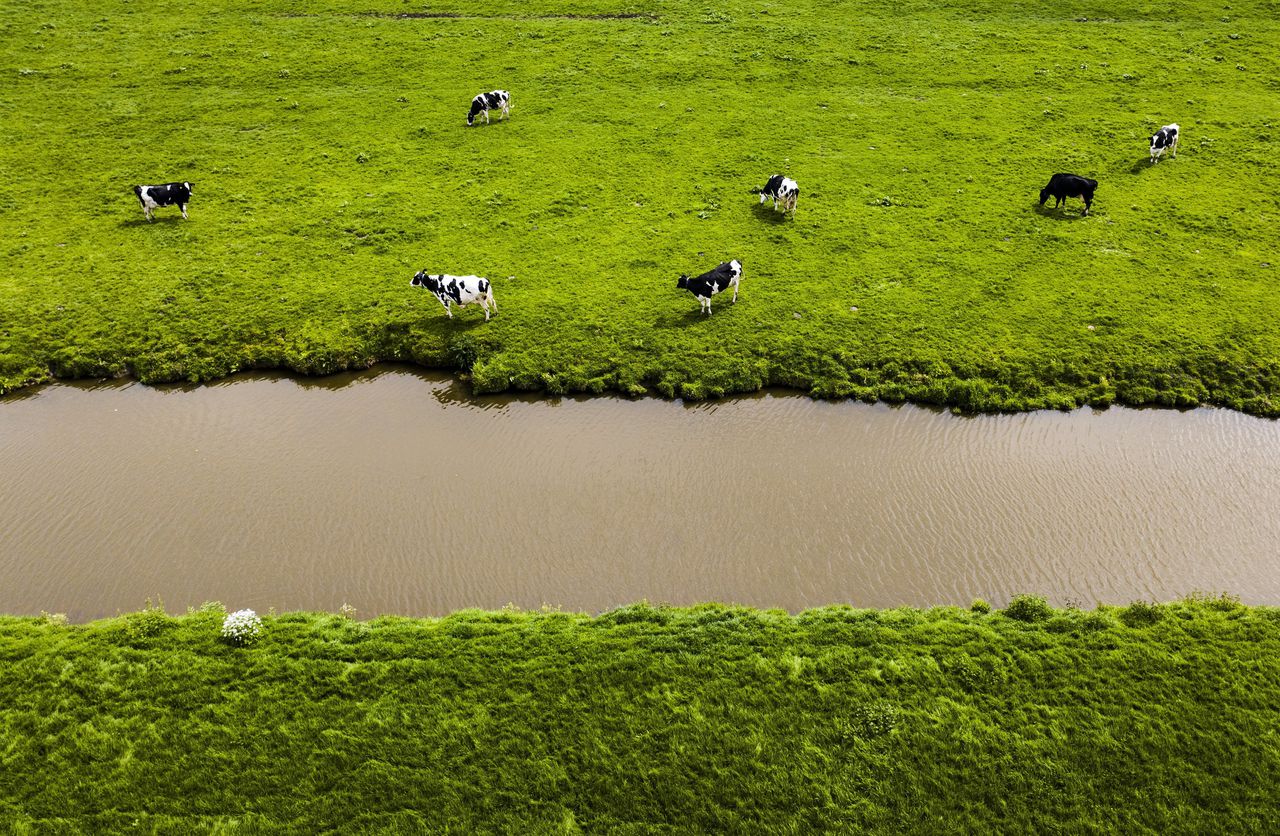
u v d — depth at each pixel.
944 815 15.84
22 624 20.33
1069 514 24.23
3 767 16.59
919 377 29.33
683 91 51.94
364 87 53.00
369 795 16.33
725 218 39.16
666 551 23.44
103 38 57.62
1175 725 17.30
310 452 27.39
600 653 19.36
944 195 40.59
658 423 28.39
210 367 30.89
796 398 29.34
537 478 26.17
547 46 57.91
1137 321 31.17
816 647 19.48
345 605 21.34
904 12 62.38
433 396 29.97
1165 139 42.19
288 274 35.50
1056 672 18.59
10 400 29.58
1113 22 59.47
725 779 16.55
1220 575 22.14
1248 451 26.28
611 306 33.16
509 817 15.94
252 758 16.92
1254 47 54.56
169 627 20.11
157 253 36.84
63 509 24.88
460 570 22.91
